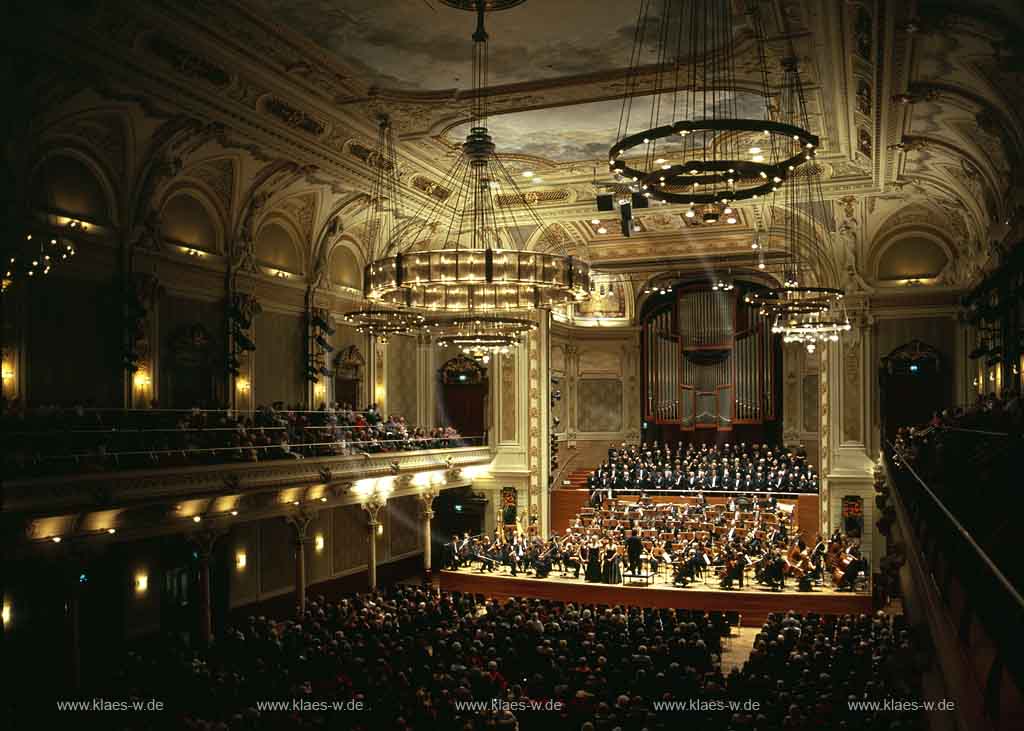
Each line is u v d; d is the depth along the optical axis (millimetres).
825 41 14602
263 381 23359
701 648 14898
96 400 18125
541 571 25000
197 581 21156
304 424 22297
